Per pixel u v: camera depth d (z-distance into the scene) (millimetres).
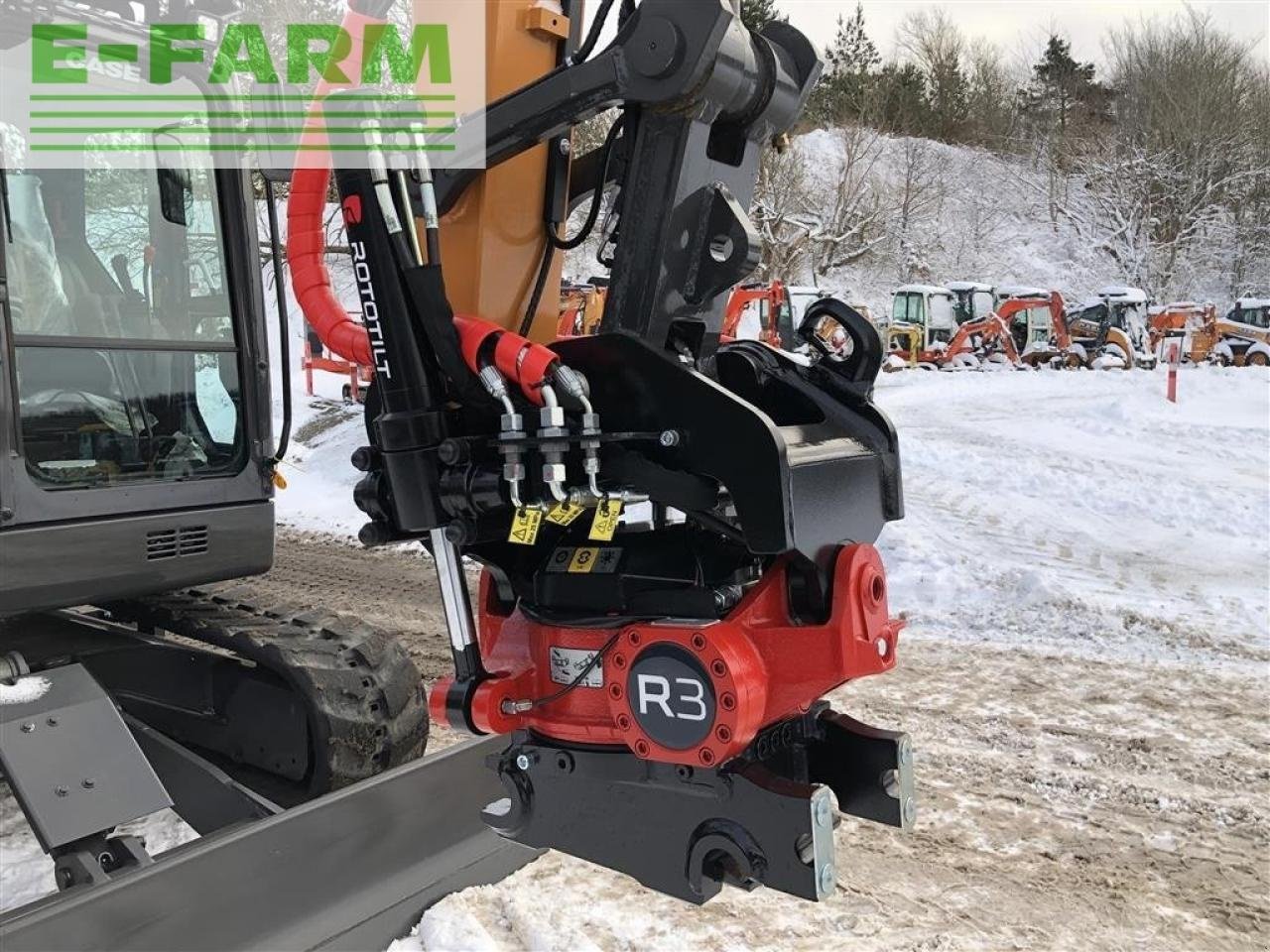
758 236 1933
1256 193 37250
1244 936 2795
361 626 3467
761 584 1919
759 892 2938
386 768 3205
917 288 24641
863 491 2035
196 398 3178
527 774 2090
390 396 2029
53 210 2834
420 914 2510
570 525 2215
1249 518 8258
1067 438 12438
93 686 2725
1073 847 3281
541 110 1882
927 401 17047
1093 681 4848
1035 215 40250
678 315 1961
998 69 46594
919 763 3936
